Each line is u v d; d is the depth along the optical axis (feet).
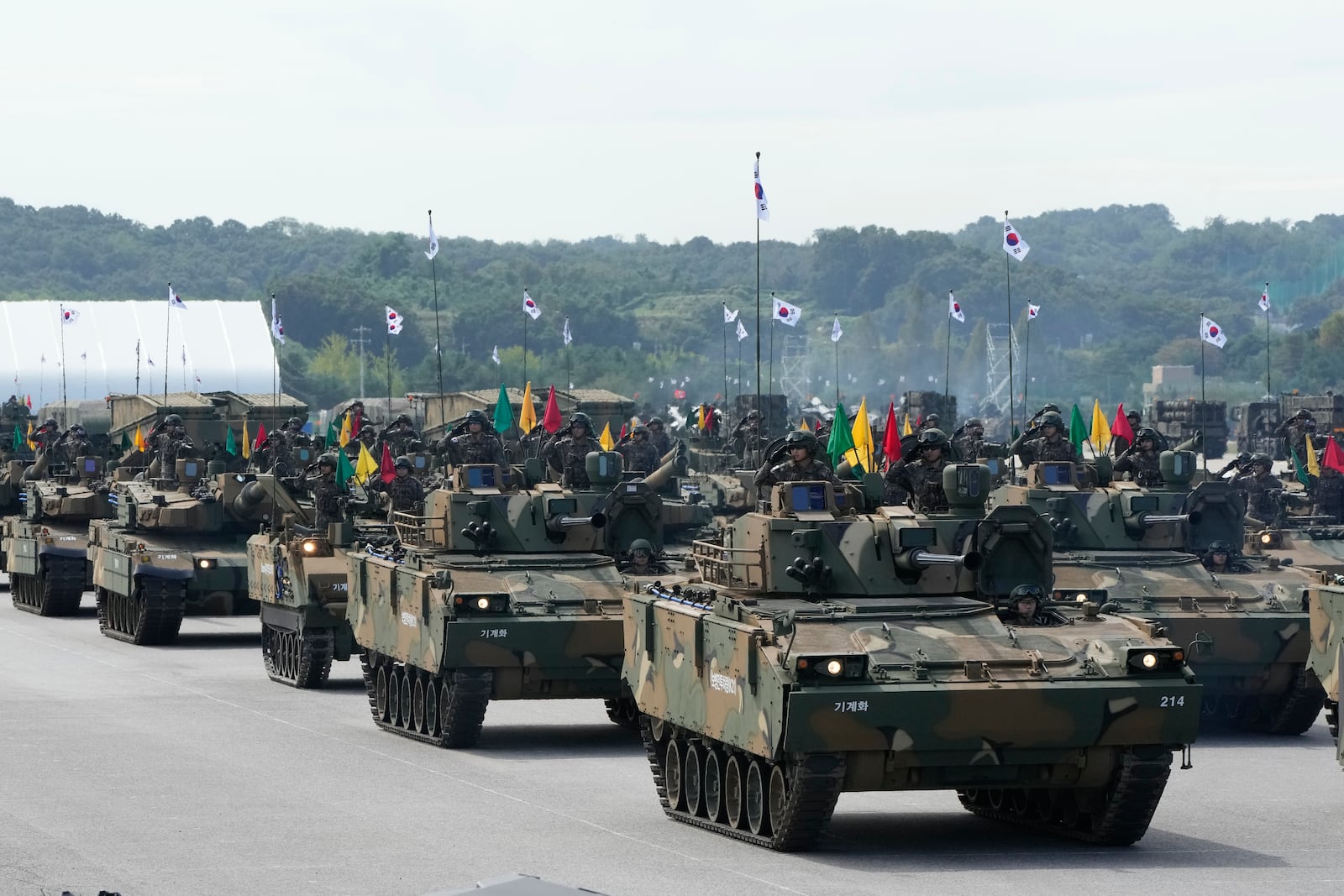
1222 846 99.60
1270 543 173.58
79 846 98.89
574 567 143.23
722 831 102.83
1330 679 114.93
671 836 102.22
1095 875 91.66
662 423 248.73
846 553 107.86
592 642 132.98
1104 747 97.09
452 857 95.81
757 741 96.68
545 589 136.98
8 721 145.89
